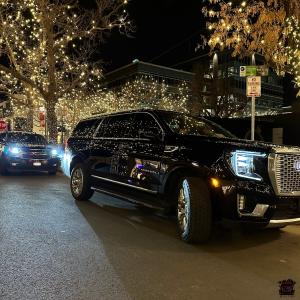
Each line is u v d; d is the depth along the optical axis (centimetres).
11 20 2005
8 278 475
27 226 719
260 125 1563
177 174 679
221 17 1055
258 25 1024
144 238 661
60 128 2670
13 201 966
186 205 627
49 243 617
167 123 746
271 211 587
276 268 537
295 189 607
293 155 607
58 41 1970
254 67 936
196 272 512
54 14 1917
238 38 1041
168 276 494
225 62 4584
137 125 807
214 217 632
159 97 4459
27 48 2052
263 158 595
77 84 2350
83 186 955
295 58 1087
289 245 650
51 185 1283
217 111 3409
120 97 3975
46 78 2180
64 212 850
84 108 3166
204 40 1248
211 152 621
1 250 579
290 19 997
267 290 460
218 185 594
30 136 1744
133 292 443
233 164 595
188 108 3841
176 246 621
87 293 437
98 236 664
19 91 2519
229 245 639
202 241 623
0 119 3175
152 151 724
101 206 927
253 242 662
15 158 1520
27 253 567
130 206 931
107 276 488
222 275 504
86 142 963
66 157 1052
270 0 1006
